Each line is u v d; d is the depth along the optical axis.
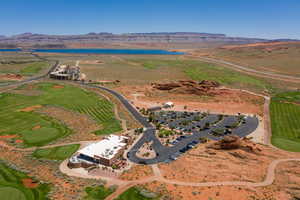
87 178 59.16
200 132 92.19
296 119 107.75
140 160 69.31
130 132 90.88
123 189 53.91
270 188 52.75
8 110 112.81
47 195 51.22
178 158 70.19
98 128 95.19
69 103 126.94
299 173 58.78
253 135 89.44
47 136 85.94
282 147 78.38
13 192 52.19
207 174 59.59
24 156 70.69
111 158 66.50
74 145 78.44
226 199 49.12
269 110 120.62
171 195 50.94
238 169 61.41
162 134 87.56
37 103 124.75
